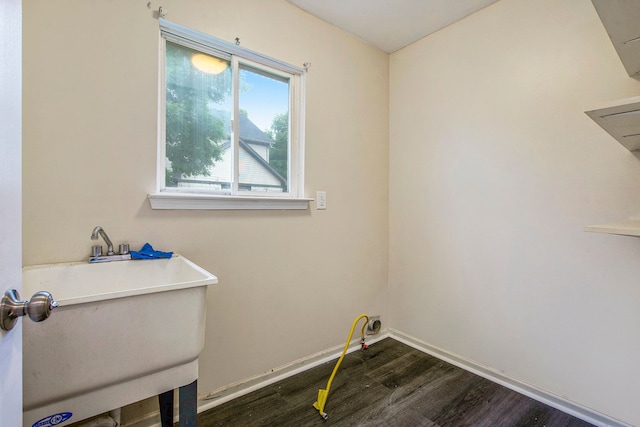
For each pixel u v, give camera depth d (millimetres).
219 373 1555
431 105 2111
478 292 1858
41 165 1123
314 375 1817
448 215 2014
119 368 836
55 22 1146
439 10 1853
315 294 1947
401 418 1447
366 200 2236
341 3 1793
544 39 1582
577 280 1484
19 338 555
